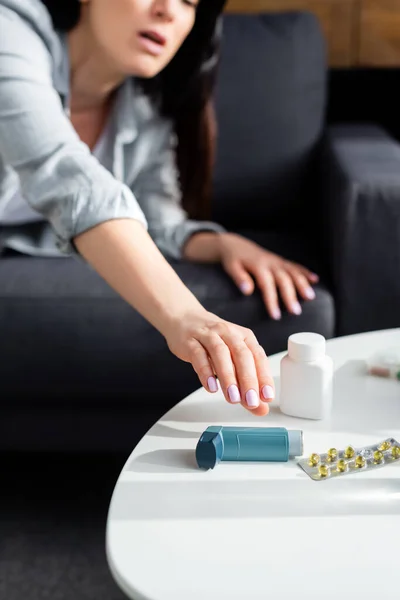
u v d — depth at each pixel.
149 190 1.74
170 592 0.84
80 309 1.52
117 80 1.61
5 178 1.56
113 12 1.43
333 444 1.04
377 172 1.59
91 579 1.45
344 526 0.92
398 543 0.89
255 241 1.84
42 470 1.76
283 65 2.02
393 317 1.59
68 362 1.54
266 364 1.07
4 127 1.26
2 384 1.56
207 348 1.07
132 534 0.91
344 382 1.17
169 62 1.63
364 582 0.85
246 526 0.92
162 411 1.60
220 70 2.01
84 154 1.25
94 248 1.19
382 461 1.01
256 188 2.04
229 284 1.54
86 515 1.61
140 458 1.02
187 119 1.70
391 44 2.38
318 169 2.01
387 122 2.32
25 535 1.56
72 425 1.61
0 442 1.62
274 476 0.99
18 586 1.44
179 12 1.45
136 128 1.69
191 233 1.67
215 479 0.99
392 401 1.12
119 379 1.54
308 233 1.97
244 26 2.06
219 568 0.87
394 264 1.57
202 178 1.75
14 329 1.53
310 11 2.17
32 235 1.68
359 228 1.56
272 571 0.86
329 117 2.33
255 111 2.02
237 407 1.11
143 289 1.15
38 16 1.40
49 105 1.28
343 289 1.58
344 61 2.40
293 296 1.52
